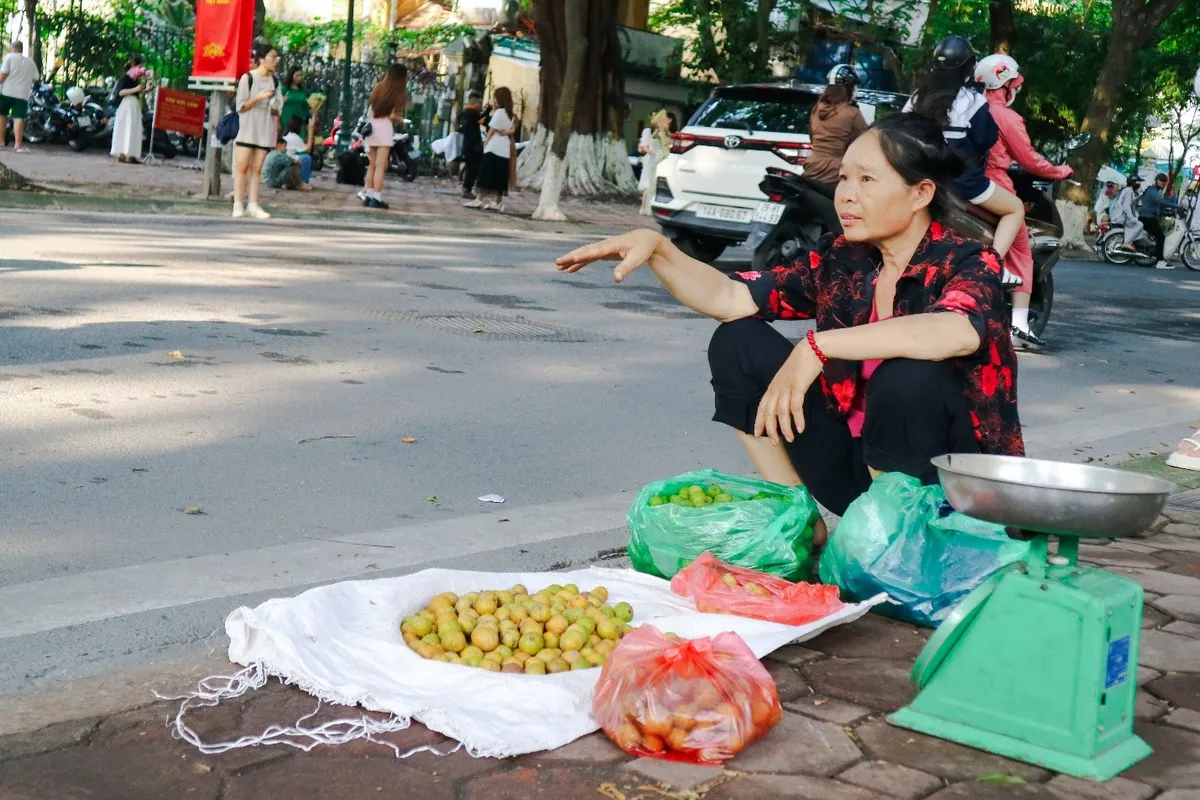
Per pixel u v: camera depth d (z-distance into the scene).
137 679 2.91
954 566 3.49
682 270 3.83
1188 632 3.62
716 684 2.65
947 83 7.15
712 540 3.69
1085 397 8.23
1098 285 17.11
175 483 4.68
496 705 2.74
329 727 2.68
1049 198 10.00
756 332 3.88
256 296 8.91
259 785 2.43
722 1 24.45
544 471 5.29
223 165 20.64
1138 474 2.76
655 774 2.55
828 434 3.86
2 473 4.63
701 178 13.25
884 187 3.45
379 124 17.17
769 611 3.33
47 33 28.58
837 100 11.01
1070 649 2.67
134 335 7.20
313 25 39.03
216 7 15.52
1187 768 2.73
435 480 5.01
